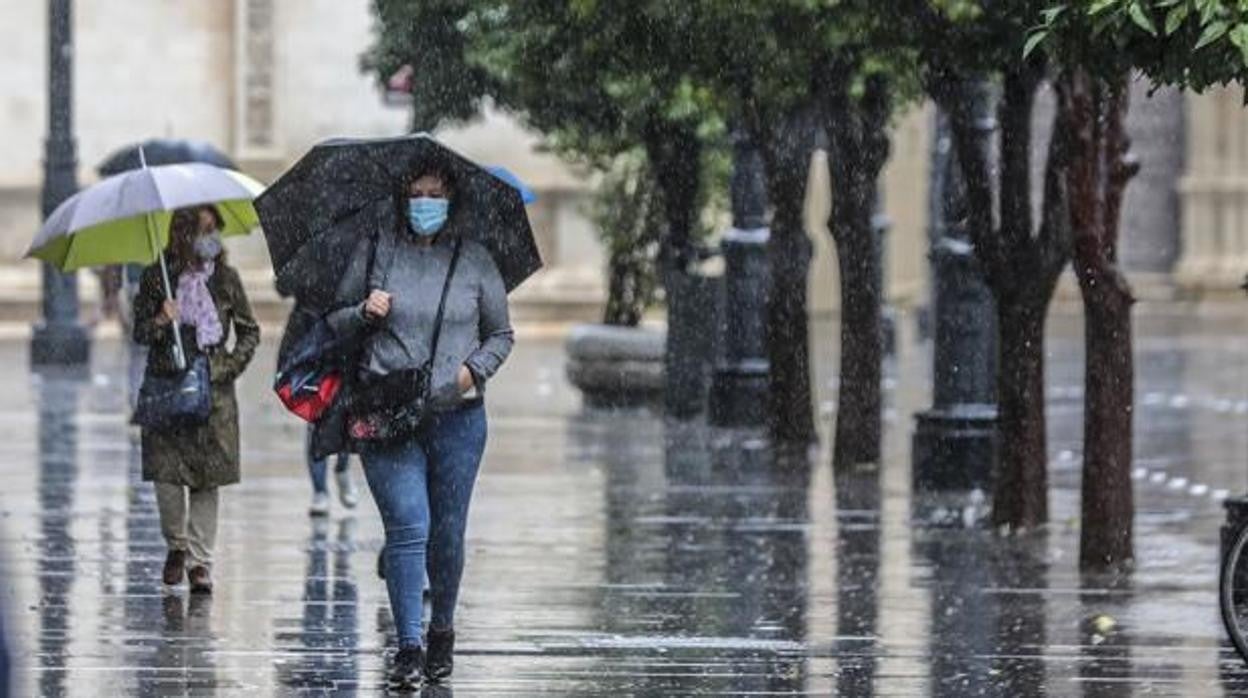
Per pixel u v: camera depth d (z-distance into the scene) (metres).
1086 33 26.69
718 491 44.72
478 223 24.25
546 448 52.69
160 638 27.61
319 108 98.56
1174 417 64.00
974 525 39.84
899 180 113.19
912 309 114.44
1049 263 37.91
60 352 76.62
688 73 38.97
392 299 23.77
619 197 65.25
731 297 57.50
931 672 26.28
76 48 98.12
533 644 27.62
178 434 30.56
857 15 34.56
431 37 51.22
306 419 23.91
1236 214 128.38
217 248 30.30
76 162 76.06
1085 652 27.83
